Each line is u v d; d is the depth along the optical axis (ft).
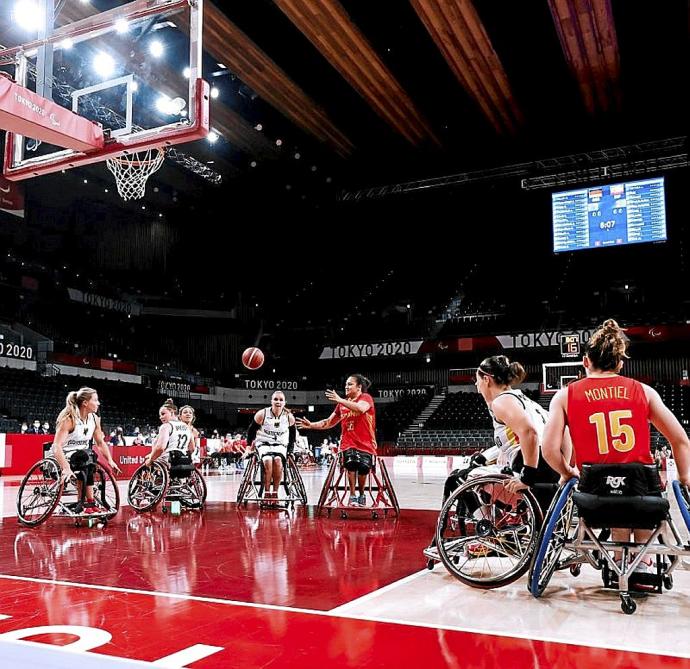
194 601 9.11
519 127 66.80
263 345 97.91
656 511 8.64
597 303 89.20
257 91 56.80
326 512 20.81
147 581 10.44
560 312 86.99
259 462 22.70
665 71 56.95
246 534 15.88
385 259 104.68
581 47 50.85
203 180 75.61
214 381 94.32
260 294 98.02
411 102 60.54
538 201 84.48
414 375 95.25
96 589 9.86
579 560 9.41
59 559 12.48
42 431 57.06
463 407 82.38
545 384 53.31
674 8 48.08
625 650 6.95
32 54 23.39
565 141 70.38
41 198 74.49
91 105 25.43
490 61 51.88
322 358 94.48
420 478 45.55
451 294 99.71
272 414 22.74
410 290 102.22
